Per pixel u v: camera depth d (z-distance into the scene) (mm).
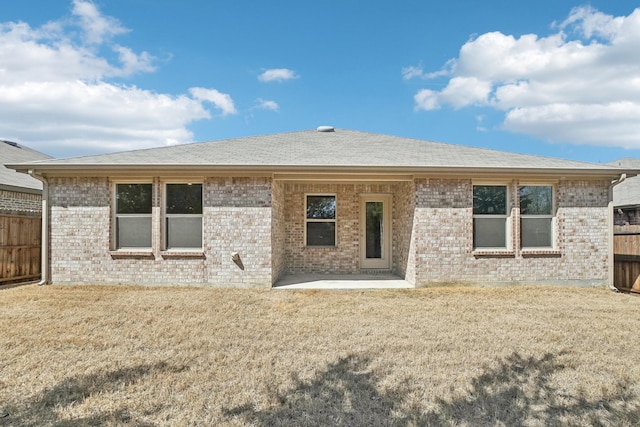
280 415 3193
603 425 3070
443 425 3057
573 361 4359
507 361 4363
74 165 8602
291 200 11594
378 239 11750
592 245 9367
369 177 9461
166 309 6770
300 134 13570
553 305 7215
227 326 5742
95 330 5488
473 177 9227
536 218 9477
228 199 9086
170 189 9258
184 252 9008
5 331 5371
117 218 9195
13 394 3520
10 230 9586
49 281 9047
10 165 8508
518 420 3137
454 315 6441
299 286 9227
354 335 5324
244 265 9031
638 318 6266
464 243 9172
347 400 3455
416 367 4180
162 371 4039
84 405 3311
